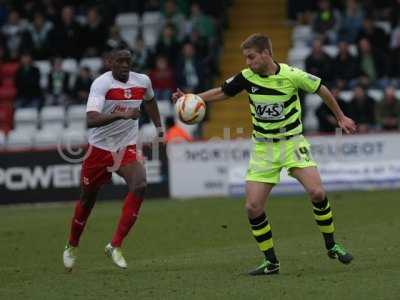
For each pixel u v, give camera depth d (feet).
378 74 185.06
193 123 85.10
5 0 219.41
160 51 192.03
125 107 89.25
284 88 81.71
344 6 202.39
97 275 86.84
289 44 203.62
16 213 148.25
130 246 107.45
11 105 192.24
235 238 111.04
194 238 112.06
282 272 84.38
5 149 168.96
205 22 198.90
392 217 123.24
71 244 90.84
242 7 213.25
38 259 99.96
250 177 83.35
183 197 160.66
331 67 180.96
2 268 94.12
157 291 77.15
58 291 79.05
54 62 194.29
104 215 138.00
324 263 88.79
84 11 220.43
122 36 210.59
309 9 206.49
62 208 153.07
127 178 89.10
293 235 110.93
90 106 86.69
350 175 159.33
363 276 80.43
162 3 209.87
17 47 205.67
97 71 194.08
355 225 116.98
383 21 201.57
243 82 83.20
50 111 190.90
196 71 185.78
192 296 74.38
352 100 172.35
